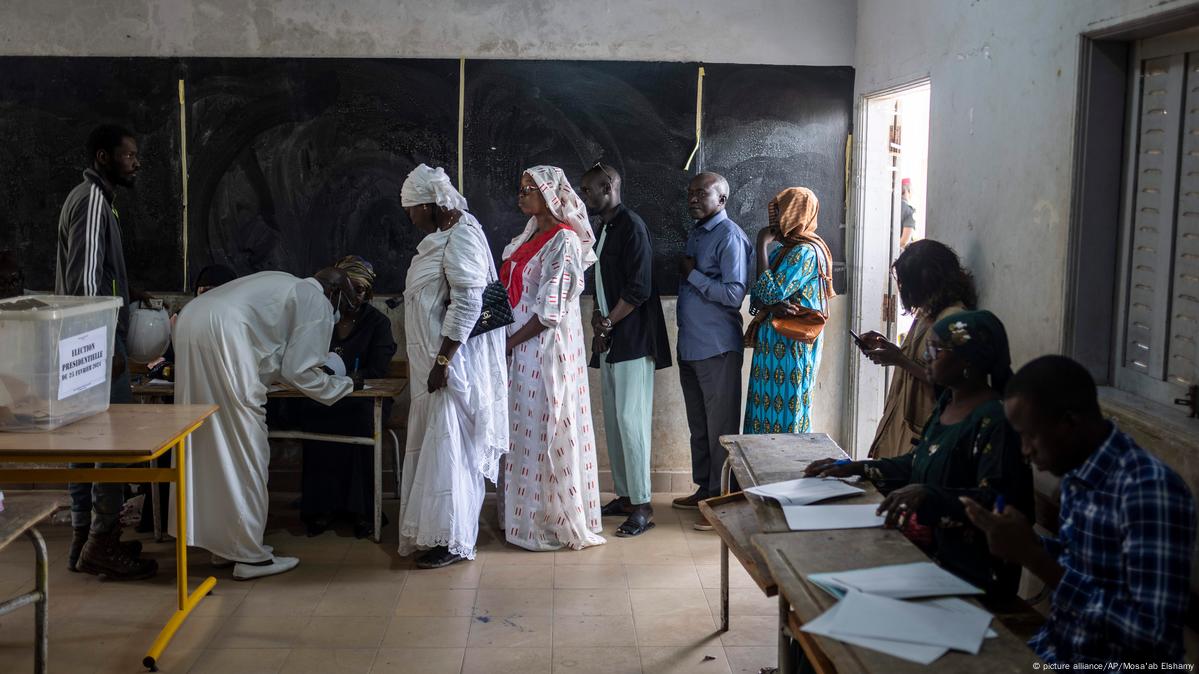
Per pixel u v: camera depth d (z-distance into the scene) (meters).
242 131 4.64
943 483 2.30
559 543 4.00
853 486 2.55
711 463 4.38
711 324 4.29
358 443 3.98
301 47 4.61
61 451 2.71
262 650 3.06
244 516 3.61
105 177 3.57
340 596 3.49
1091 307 2.77
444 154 4.68
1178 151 2.49
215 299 3.59
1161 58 2.56
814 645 1.95
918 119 5.75
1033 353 2.96
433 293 3.69
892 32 4.19
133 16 4.57
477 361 3.71
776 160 4.74
